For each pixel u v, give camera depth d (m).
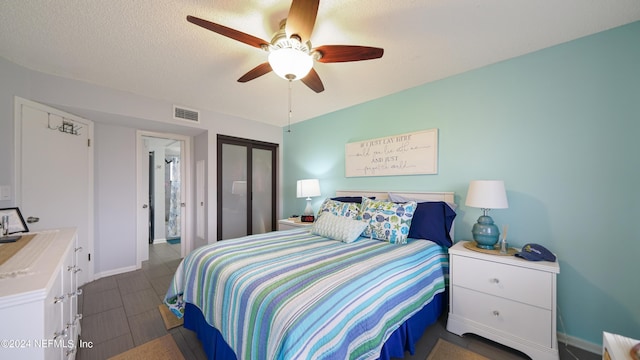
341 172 3.31
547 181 1.83
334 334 0.97
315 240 2.03
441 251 2.02
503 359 1.55
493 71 2.08
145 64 2.05
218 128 3.46
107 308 2.21
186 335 1.81
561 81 1.78
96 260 2.95
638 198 1.52
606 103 1.63
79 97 2.37
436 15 1.47
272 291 1.09
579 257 1.70
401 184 2.67
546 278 1.47
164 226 4.85
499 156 2.05
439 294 1.93
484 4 1.38
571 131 1.74
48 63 2.02
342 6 1.39
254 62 2.03
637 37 1.53
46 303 0.87
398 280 1.42
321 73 2.25
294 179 4.05
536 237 1.87
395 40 1.73
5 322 0.77
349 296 1.11
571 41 1.75
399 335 1.43
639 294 1.52
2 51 1.82
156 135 3.48
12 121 1.98
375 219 2.13
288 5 1.39
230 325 1.18
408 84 2.50
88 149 2.79
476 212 2.18
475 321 1.73
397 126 2.70
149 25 1.55
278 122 4.00
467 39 1.72
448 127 2.34
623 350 0.83
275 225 4.28
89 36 1.66
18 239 1.51
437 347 1.67
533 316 1.51
